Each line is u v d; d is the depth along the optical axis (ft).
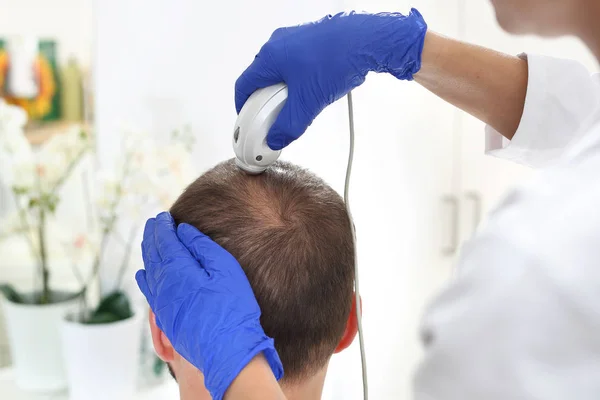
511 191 1.42
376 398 4.77
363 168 4.50
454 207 4.68
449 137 4.61
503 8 1.84
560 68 2.19
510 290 1.23
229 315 1.76
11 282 4.54
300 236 1.98
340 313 2.10
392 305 4.71
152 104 4.38
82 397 4.11
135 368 4.21
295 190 2.05
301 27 2.13
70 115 4.40
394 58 2.12
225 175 2.10
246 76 2.15
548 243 1.24
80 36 4.33
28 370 4.33
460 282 1.30
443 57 2.23
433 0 4.42
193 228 1.99
